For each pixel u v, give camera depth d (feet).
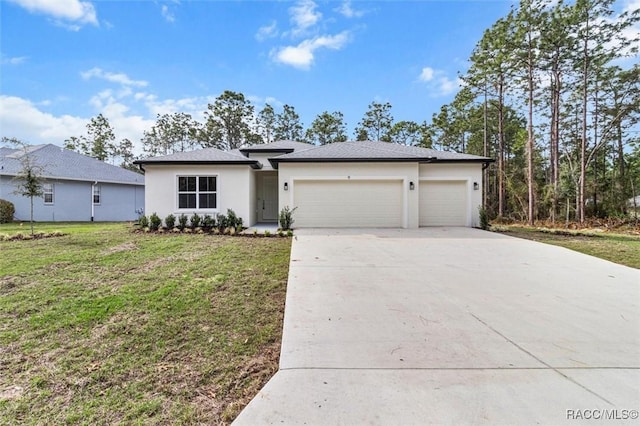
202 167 46.42
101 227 49.65
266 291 17.34
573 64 64.18
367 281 19.07
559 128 80.43
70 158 76.64
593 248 31.50
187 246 30.73
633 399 8.09
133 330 12.59
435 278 19.80
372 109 124.26
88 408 8.24
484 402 7.91
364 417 7.36
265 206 58.65
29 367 10.08
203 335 12.26
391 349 10.79
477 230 43.50
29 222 61.31
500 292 17.12
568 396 8.20
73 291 17.02
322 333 12.07
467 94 79.92
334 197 46.75
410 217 46.14
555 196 57.98
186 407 8.24
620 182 74.49
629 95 65.26
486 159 47.83
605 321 13.26
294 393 8.35
